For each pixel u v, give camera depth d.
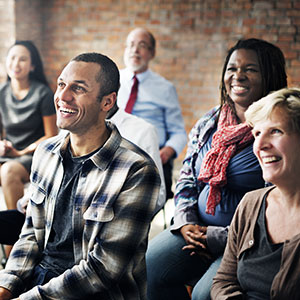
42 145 2.04
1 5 6.03
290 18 5.73
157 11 6.06
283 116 1.63
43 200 1.97
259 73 2.35
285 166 1.64
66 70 1.88
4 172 3.41
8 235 2.42
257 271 1.68
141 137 2.64
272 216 1.72
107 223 1.80
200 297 1.99
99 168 1.86
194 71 6.05
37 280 1.90
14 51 3.75
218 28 5.93
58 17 6.30
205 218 2.30
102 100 1.88
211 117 2.47
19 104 3.77
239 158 2.22
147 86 3.93
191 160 2.45
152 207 1.84
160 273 2.22
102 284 1.76
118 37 6.21
